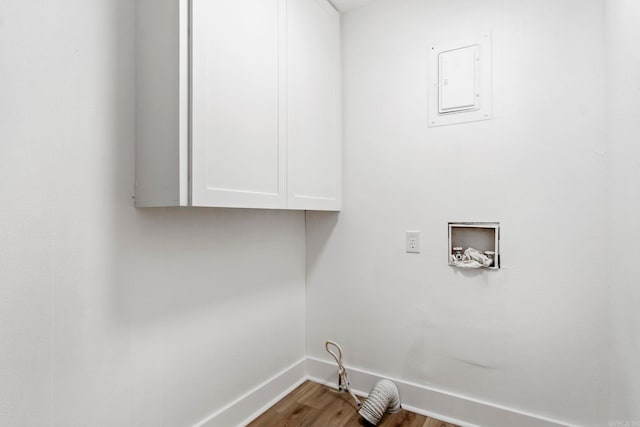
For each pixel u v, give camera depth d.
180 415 1.33
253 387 1.68
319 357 2.01
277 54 1.42
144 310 1.21
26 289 0.93
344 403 1.77
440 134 1.65
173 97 1.05
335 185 1.85
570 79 1.39
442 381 1.65
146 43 1.13
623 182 1.12
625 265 1.11
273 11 1.40
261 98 1.33
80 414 1.04
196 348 1.40
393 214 1.77
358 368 1.88
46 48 0.96
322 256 2.00
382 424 1.59
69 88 1.01
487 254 1.57
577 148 1.38
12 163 0.90
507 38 1.50
